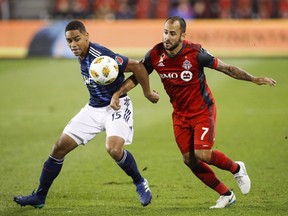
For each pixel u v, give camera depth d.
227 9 97.06
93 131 27.11
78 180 34.50
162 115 54.81
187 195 30.92
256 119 51.59
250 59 85.50
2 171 36.97
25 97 64.44
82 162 39.09
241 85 68.44
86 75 26.75
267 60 83.88
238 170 27.44
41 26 94.81
